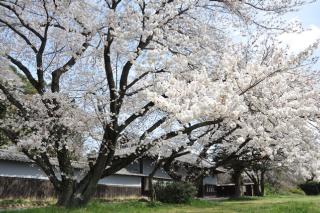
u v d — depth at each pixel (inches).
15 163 724.0
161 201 813.2
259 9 433.1
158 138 449.7
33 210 434.9
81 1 403.9
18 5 415.2
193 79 339.3
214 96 283.0
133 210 559.2
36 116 432.1
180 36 430.9
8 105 511.8
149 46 419.2
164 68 387.2
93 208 466.6
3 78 465.1
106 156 446.6
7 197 699.4
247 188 1797.5
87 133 448.8
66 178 454.0
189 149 687.7
